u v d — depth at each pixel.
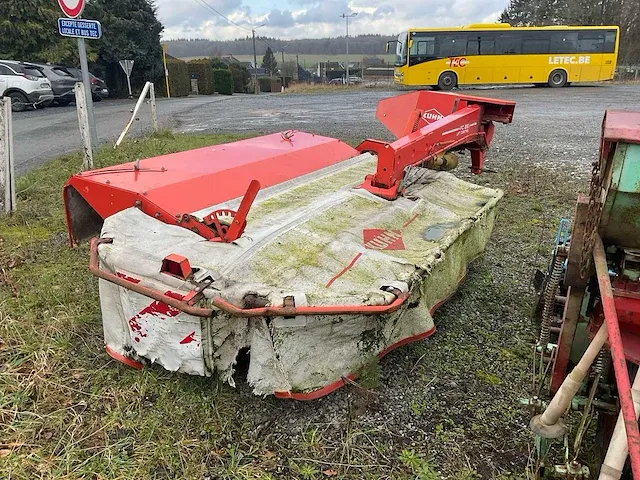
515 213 6.47
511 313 4.08
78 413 2.75
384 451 2.62
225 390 2.90
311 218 3.32
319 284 2.70
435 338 3.68
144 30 30.53
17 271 4.41
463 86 25.97
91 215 3.86
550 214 6.44
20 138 11.20
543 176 7.98
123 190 3.35
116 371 3.05
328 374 2.70
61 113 16.28
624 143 1.84
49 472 2.38
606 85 25.55
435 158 4.46
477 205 4.13
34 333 3.40
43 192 6.65
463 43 22.70
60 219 5.77
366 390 2.93
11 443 2.55
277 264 2.78
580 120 13.34
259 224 3.24
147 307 2.68
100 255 2.82
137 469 2.41
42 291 3.95
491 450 2.66
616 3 37.44
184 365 2.70
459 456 2.60
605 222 2.02
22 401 2.80
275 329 2.50
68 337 3.36
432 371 3.29
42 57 24.09
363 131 11.60
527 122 13.12
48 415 2.72
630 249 2.10
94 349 3.29
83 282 4.17
